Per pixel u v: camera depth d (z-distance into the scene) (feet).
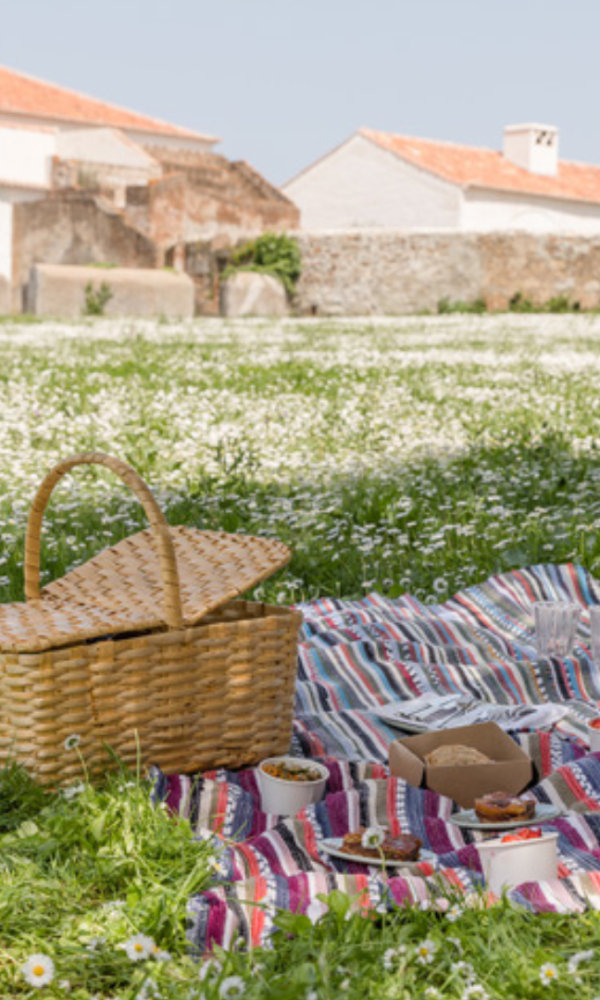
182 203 130.52
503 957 7.22
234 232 135.95
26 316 105.91
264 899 8.11
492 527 20.38
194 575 11.51
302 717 12.43
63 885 8.39
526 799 9.97
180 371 48.85
